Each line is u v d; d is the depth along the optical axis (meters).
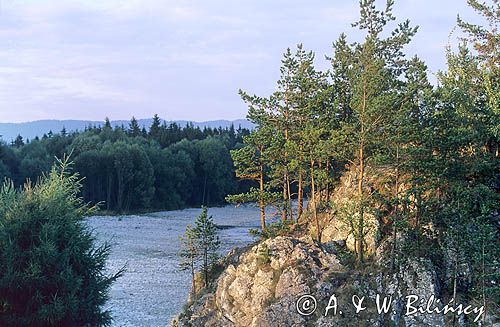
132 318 44.97
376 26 44.59
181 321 42.00
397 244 36.34
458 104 35.72
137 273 61.09
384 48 45.00
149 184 128.75
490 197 33.88
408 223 35.56
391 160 36.25
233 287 39.91
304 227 47.34
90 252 28.17
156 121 193.12
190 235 47.75
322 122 46.28
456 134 34.06
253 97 49.28
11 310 25.25
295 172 50.16
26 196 26.88
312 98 47.69
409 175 39.38
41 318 24.83
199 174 147.38
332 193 49.38
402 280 34.56
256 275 39.19
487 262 31.42
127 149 124.88
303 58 49.00
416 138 35.19
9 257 24.69
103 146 128.50
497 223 34.38
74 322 26.47
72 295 25.56
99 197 126.38
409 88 38.84
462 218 32.91
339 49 51.00
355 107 39.81
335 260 38.62
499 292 30.50
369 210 38.66
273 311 36.06
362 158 39.62
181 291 53.84
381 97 37.34
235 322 38.62
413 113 38.25
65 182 29.67
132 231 93.69
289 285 37.25
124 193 127.50
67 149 129.12
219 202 149.75
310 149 43.88
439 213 35.47
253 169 50.44
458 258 32.66
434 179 34.38
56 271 25.58
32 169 114.44
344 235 41.84
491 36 38.09
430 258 35.00
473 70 38.59
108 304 48.91
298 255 38.88
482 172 35.00
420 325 32.44
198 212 129.38
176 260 68.69
